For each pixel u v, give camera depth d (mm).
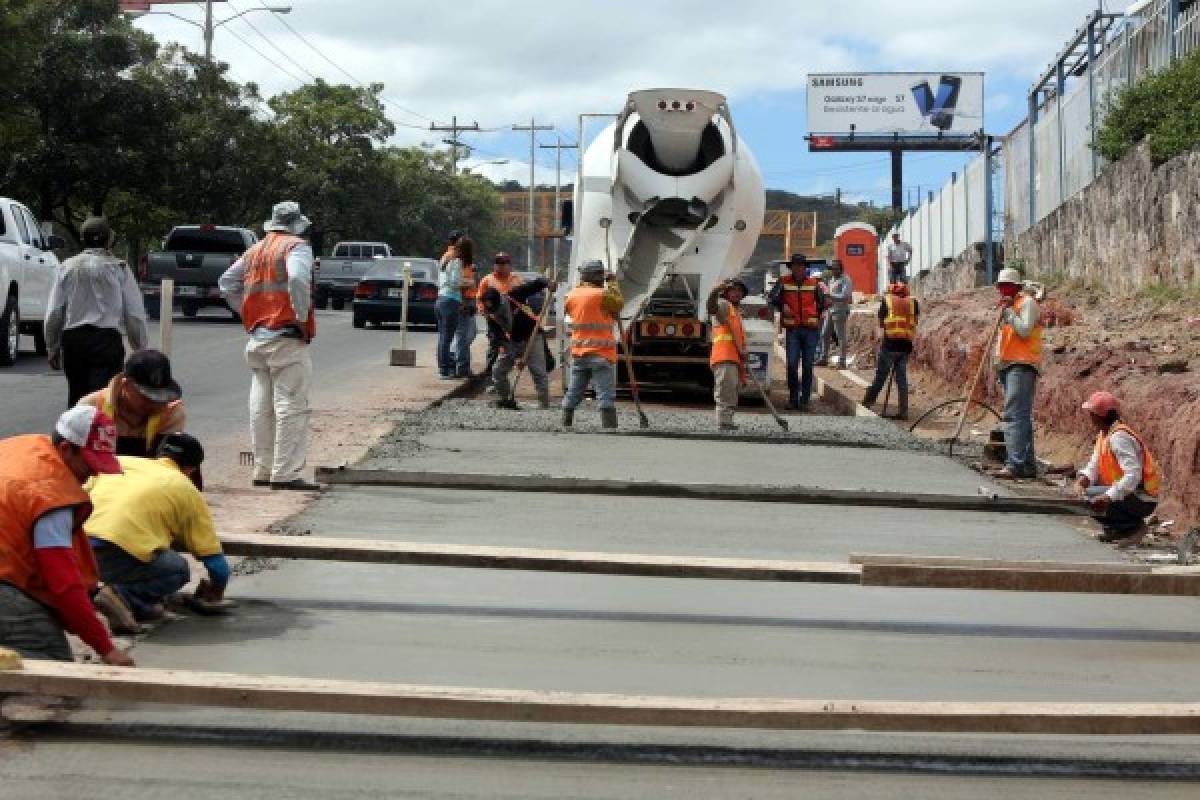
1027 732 5984
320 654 7578
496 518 11781
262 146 57719
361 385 22125
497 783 5812
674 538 11312
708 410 22625
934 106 76750
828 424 20141
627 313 22406
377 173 83000
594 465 14906
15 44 37781
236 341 28375
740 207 22641
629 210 22297
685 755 6258
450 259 23219
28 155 46344
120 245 70812
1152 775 6168
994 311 26594
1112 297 25516
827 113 77312
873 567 8297
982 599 9734
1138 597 9945
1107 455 11852
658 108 21812
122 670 6000
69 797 5480
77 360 11680
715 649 8047
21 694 5949
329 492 12391
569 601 9133
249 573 9461
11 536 6266
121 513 7770
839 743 6508
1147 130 25766
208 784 5688
